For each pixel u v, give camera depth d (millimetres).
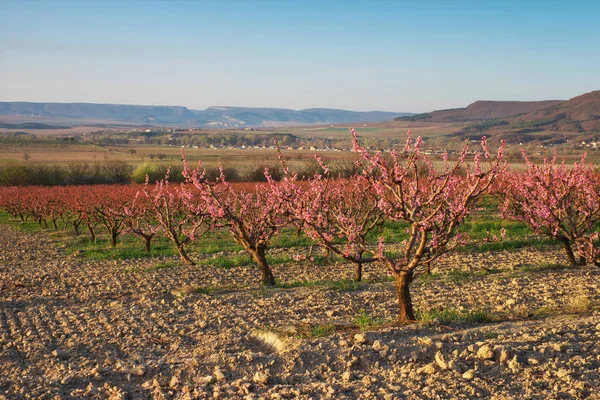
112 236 25844
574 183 13812
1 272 18656
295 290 13375
